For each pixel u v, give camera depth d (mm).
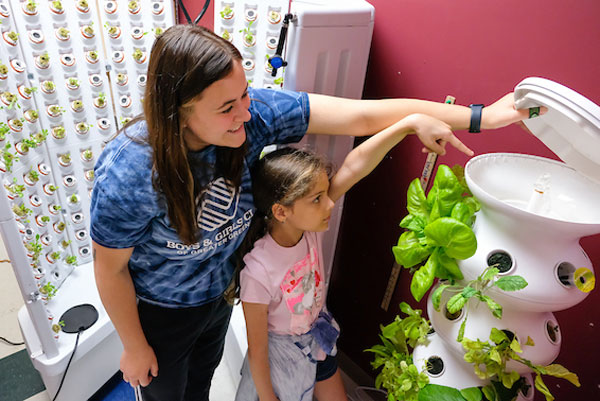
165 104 646
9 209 1048
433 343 896
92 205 735
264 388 1034
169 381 1063
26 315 1388
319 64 996
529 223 676
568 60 816
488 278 688
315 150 1026
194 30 638
